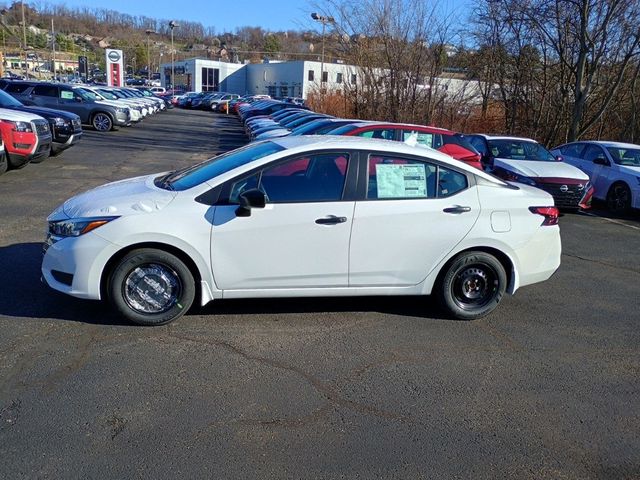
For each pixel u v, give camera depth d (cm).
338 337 450
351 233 455
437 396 368
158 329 443
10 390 345
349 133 962
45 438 301
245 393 357
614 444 324
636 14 1800
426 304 534
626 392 387
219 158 513
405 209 464
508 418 346
